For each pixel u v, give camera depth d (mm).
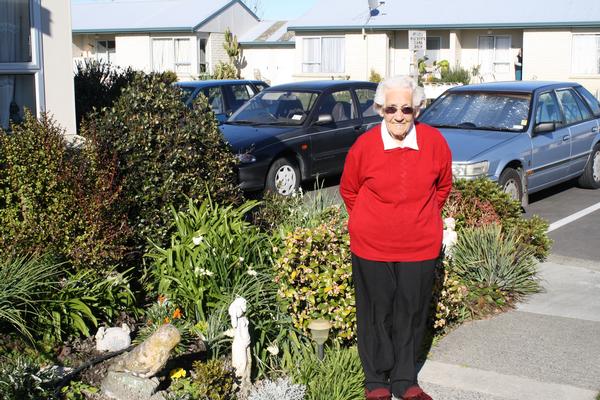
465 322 6277
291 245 5523
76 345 5254
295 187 12023
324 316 5430
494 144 10211
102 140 5957
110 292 5602
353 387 4879
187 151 6418
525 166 10469
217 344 5172
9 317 4855
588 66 28938
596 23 28141
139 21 36531
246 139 11492
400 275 4730
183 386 4770
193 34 35406
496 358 5570
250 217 7914
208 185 6676
